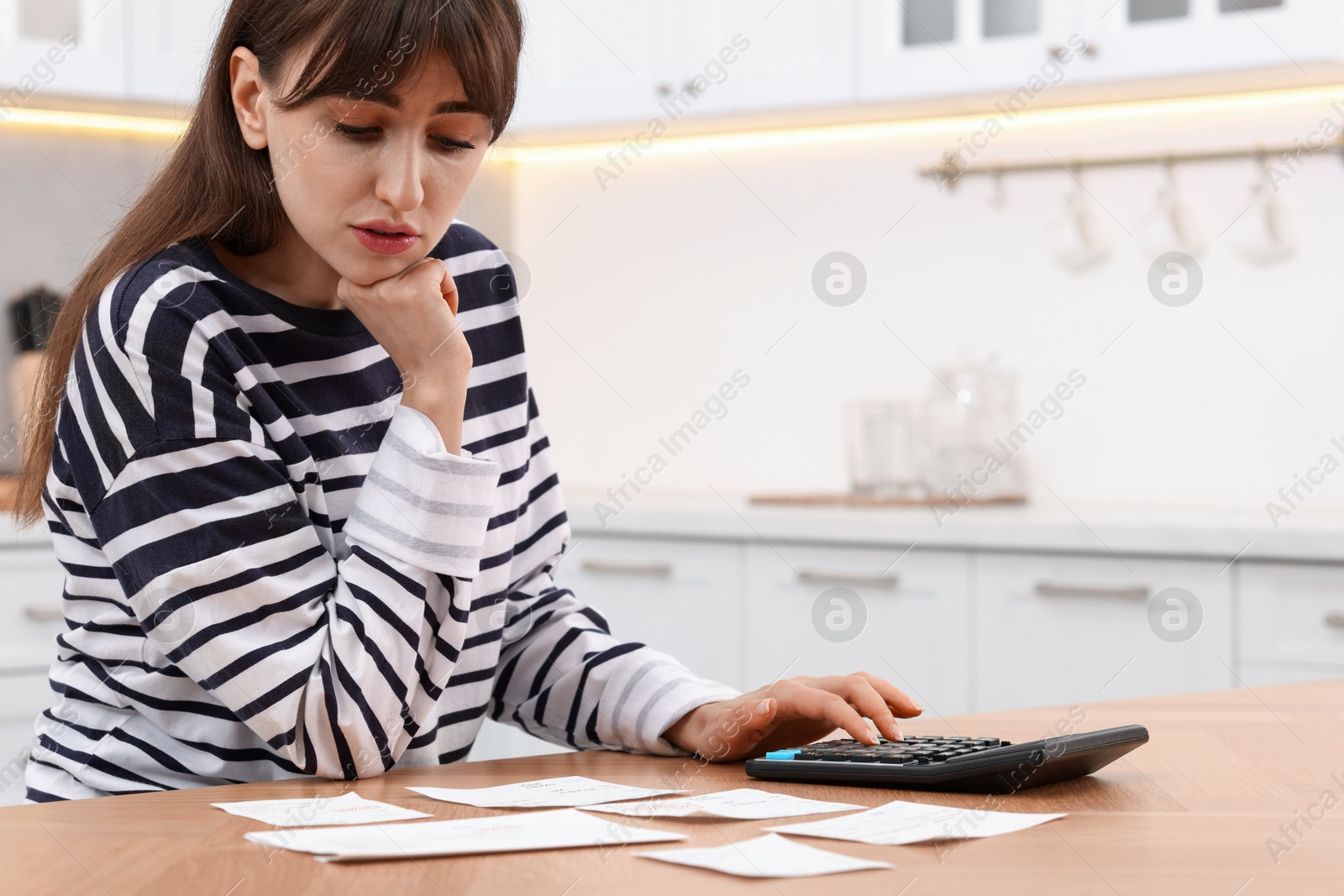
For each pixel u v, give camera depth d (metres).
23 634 2.14
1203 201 2.49
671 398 2.99
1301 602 1.93
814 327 2.84
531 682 1.02
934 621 2.18
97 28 2.40
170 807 0.70
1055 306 2.62
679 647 2.40
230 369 0.86
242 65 0.86
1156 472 2.54
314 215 0.84
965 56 2.36
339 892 0.53
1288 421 2.43
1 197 2.59
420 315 0.85
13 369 2.56
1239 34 2.16
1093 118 2.57
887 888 0.54
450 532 0.82
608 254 3.04
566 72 2.66
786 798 0.73
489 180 3.08
